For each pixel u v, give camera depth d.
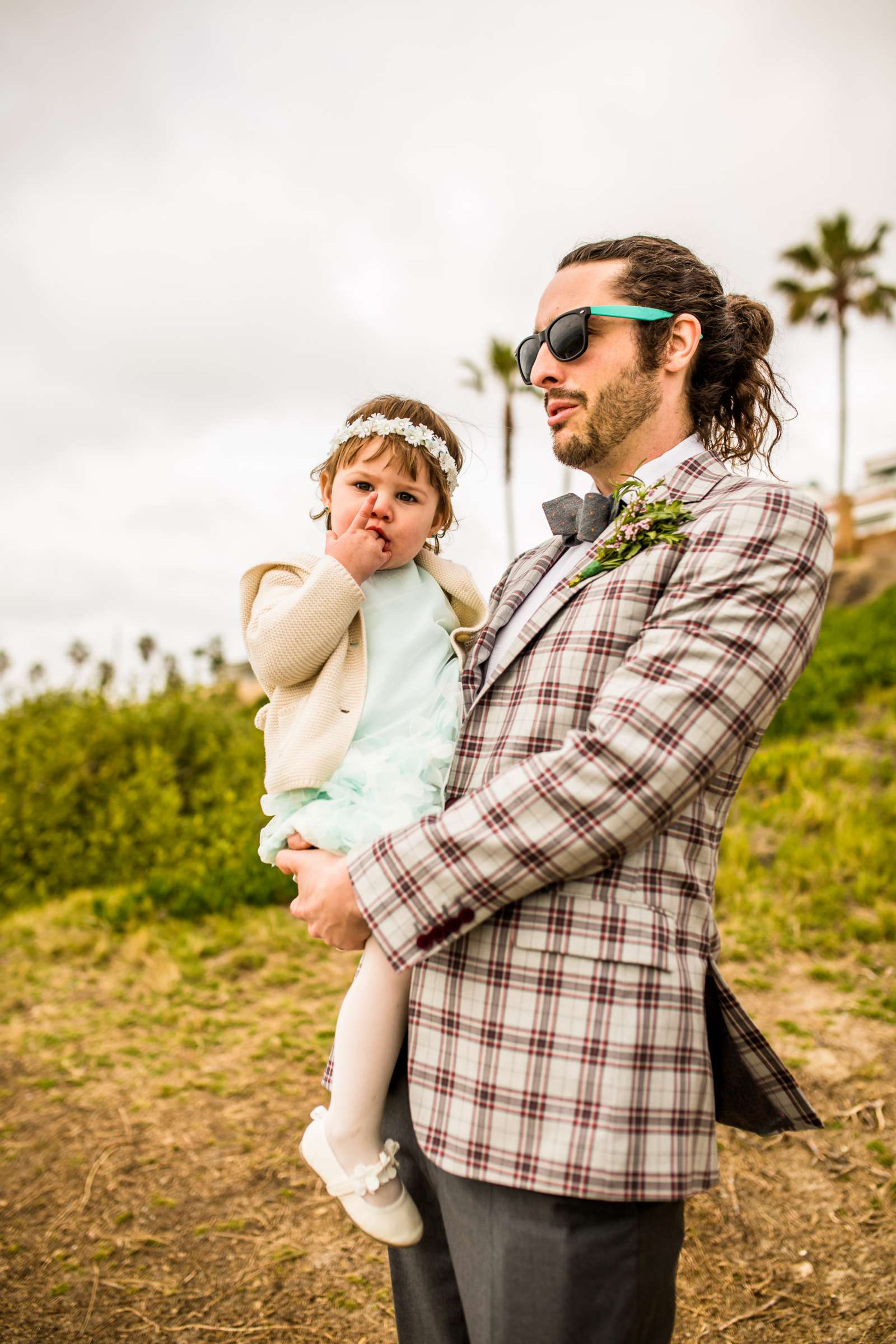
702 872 1.46
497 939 1.40
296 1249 2.84
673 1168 1.29
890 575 24.20
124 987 4.96
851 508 30.14
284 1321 2.53
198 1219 3.00
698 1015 1.38
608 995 1.32
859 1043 3.83
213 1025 4.43
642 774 1.27
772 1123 1.57
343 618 1.67
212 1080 3.89
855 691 10.16
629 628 1.50
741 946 4.79
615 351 1.72
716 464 1.70
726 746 1.32
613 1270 1.31
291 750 1.62
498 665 1.65
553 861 1.29
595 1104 1.29
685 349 1.74
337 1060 1.58
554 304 1.80
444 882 1.32
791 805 6.65
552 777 1.30
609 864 1.34
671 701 1.30
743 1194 2.98
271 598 1.77
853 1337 2.33
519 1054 1.34
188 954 5.29
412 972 1.57
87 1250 2.87
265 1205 3.06
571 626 1.55
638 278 1.74
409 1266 1.72
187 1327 2.52
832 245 29.38
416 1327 1.73
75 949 5.50
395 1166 1.59
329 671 1.69
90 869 7.00
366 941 1.53
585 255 1.84
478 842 1.30
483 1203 1.38
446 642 1.88
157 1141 3.45
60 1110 3.70
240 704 11.80
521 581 1.96
